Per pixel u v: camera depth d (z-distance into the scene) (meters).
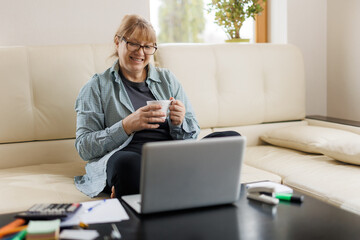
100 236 1.05
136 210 1.21
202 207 1.25
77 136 1.80
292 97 2.69
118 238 1.03
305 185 1.77
